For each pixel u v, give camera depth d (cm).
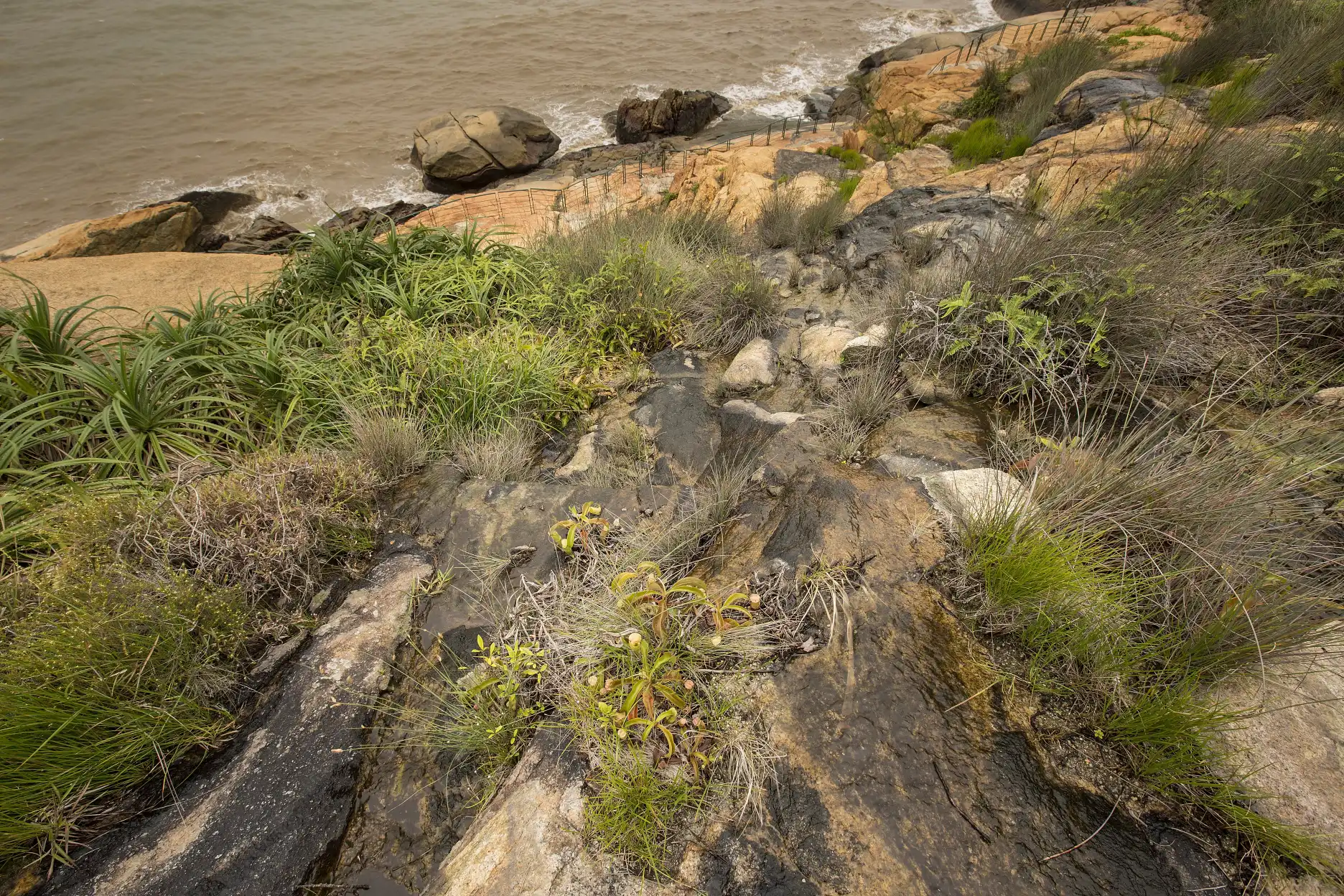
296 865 208
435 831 217
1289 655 205
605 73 2425
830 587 250
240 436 400
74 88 2264
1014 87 1166
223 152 1930
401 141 2006
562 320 519
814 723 211
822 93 2244
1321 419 275
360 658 269
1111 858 176
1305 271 352
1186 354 339
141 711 235
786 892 176
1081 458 273
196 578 276
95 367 406
